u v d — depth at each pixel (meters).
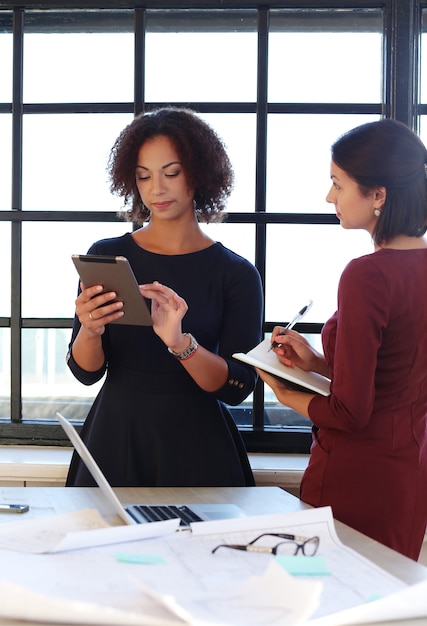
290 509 1.65
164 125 2.13
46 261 2.76
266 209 2.74
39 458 2.54
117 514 1.54
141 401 2.13
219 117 2.73
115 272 1.74
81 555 1.24
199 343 2.17
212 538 1.34
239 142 2.73
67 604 0.96
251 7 2.69
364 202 1.82
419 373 1.76
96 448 2.14
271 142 2.73
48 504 1.64
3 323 2.76
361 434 1.76
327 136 2.72
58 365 2.77
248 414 2.77
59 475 2.45
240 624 0.95
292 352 2.06
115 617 0.95
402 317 1.72
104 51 2.74
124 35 2.74
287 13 2.72
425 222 1.80
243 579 1.14
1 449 2.69
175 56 2.72
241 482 2.17
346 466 1.76
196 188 2.23
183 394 2.14
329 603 1.06
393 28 2.65
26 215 2.73
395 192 1.78
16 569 1.17
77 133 2.75
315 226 2.72
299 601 0.99
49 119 2.75
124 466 2.12
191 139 2.16
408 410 1.77
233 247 2.74
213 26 2.72
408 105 2.65
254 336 2.20
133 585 1.11
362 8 2.69
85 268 1.78
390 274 1.71
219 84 2.73
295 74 2.73
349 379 1.67
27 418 2.78
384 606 1.01
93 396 2.77
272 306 2.74
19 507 1.58
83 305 1.83
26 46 2.75
